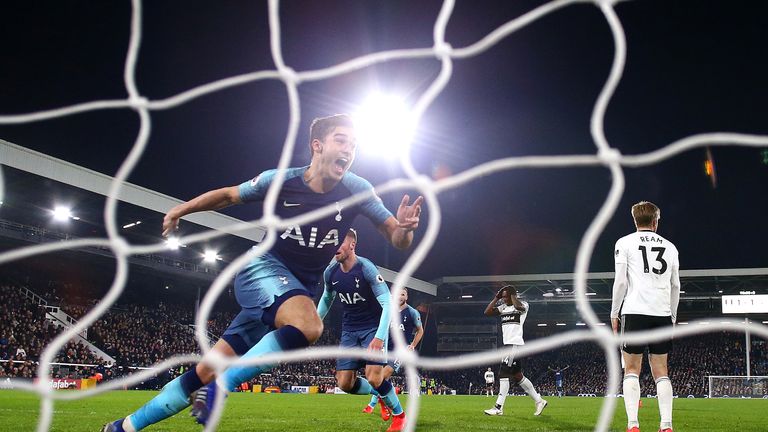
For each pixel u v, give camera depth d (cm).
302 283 375
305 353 165
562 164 166
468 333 4491
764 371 4166
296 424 689
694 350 4384
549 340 150
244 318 364
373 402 913
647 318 506
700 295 3888
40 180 2333
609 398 144
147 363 3022
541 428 656
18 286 3122
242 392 2392
